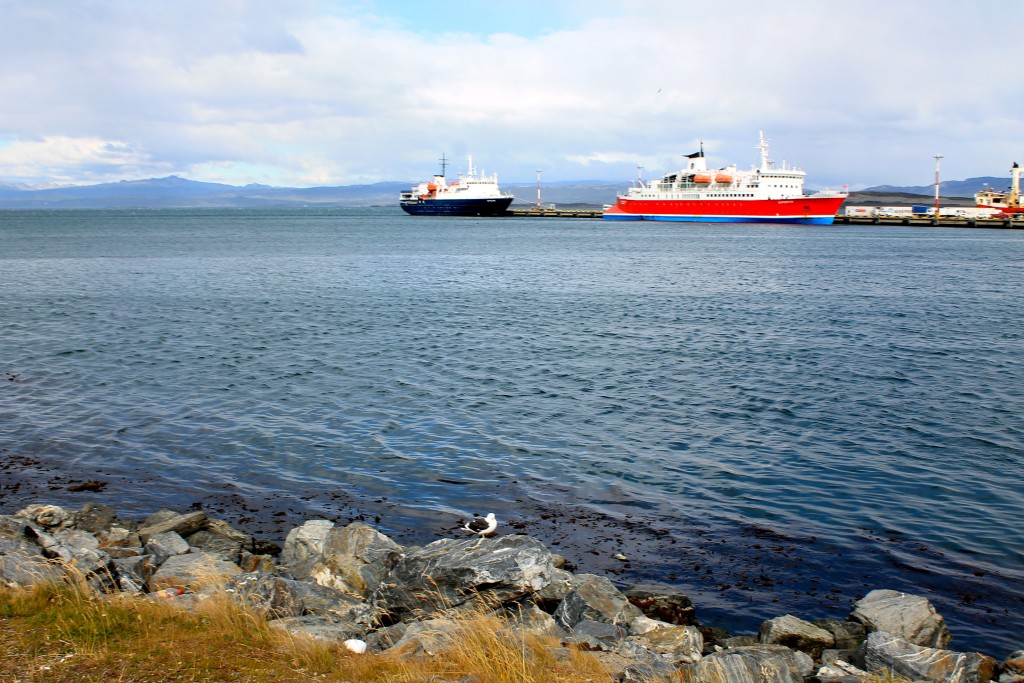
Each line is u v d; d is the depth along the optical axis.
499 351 40.34
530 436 25.44
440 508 19.38
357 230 194.25
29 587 11.14
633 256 112.06
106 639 9.68
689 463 22.86
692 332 46.78
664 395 31.11
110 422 26.59
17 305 56.03
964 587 15.51
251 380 33.22
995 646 13.33
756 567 16.31
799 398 30.66
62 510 16.70
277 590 12.16
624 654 10.85
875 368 36.34
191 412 27.97
